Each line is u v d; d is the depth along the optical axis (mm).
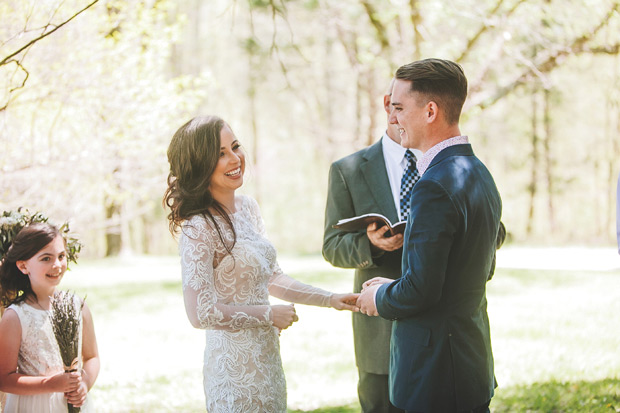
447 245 2438
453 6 10633
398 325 2662
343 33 14953
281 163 29734
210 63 25734
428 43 11500
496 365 6020
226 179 2881
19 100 6898
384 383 3496
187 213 2801
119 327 8703
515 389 5164
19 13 6098
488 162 25062
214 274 2832
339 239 3516
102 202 9922
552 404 4656
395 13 11164
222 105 26797
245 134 27656
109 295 11336
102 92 8430
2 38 6074
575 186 24359
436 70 2580
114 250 20000
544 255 15570
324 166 28891
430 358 2547
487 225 2580
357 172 3576
